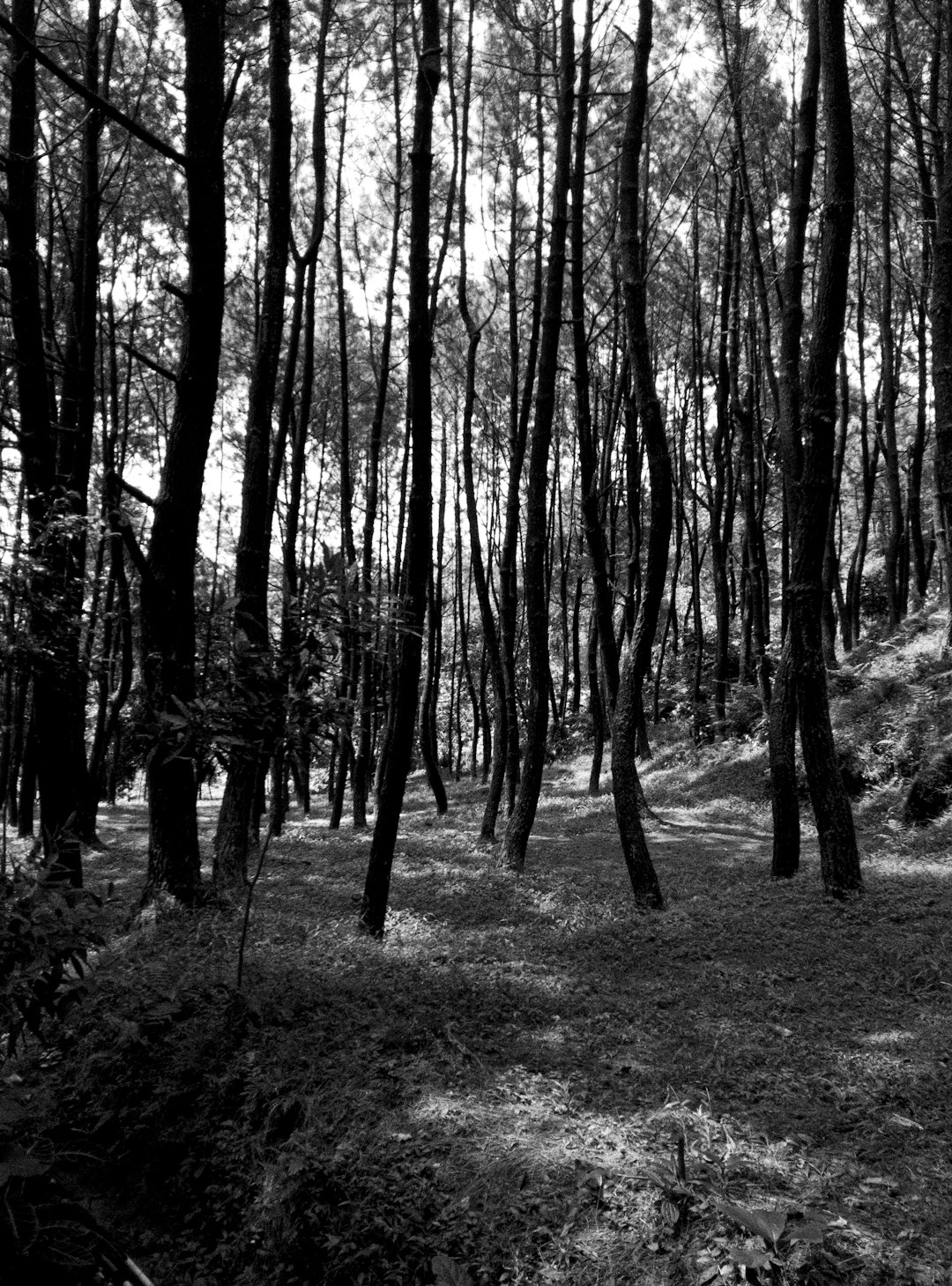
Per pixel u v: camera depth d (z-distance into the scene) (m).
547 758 25.11
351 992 5.82
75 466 10.32
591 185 16.14
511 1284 3.32
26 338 8.34
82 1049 5.40
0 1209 3.59
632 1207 3.54
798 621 8.16
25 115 8.34
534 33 11.12
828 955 6.57
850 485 27.56
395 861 11.65
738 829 14.05
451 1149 4.02
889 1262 3.17
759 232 16.75
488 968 6.68
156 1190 4.59
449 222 13.32
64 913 3.95
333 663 5.46
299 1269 3.80
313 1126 4.31
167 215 14.92
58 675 8.02
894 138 15.08
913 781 11.89
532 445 10.84
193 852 8.00
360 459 23.81
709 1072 4.81
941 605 17.08
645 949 7.09
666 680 25.80
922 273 16.72
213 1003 5.57
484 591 14.28
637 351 8.41
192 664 7.73
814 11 9.12
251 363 16.52
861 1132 4.12
